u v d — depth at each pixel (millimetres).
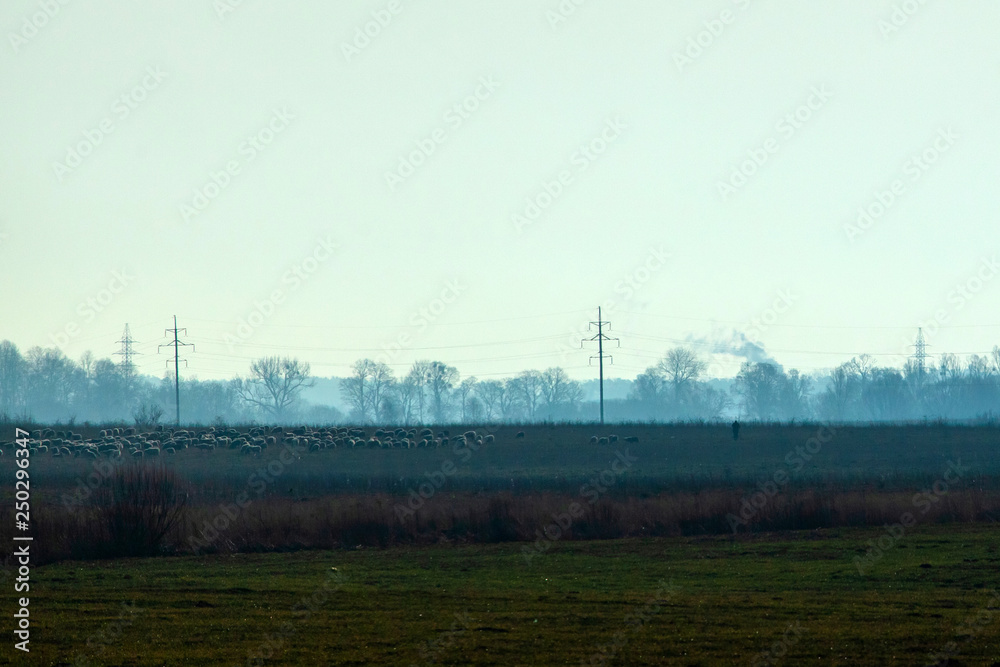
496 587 53000
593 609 45688
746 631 40375
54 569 61812
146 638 40031
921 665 34812
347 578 56719
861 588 51094
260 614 45000
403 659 36531
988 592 49188
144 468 72938
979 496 86438
